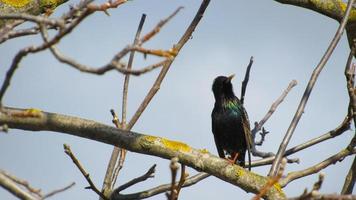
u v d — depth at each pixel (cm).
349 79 1127
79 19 639
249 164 1260
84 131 1028
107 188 1056
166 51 643
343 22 1000
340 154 1112
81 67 633
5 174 673
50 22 667
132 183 1050
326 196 639
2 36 769
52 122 1020
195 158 1030
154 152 1032
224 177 1022
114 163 1073
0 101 691
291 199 643
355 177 1149
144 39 646
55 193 683
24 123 1007
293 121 910
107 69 631
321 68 956
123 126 1120
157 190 1058
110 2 796
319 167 1093
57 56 636
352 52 1136
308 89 938
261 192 648
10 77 678
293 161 1216
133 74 636
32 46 651
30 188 672
